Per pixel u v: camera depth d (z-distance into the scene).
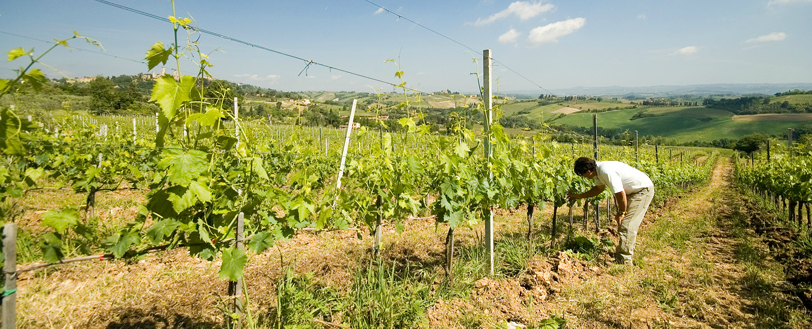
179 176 2.35
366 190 4.79
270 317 3.55
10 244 2.08
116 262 4.66
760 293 4.47
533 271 4.75
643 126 87.31
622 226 5.44
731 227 8.14
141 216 2.62
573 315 3.93
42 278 4.15
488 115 4.70
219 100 2.81
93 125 10.57
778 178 10.05
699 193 16.33
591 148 14.52
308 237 6.20
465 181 4.50
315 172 8.02
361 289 3.82
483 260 4.93
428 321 3.63
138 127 17.88
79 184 5.60
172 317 3.68
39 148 5.78
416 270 4.75
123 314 3.69
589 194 6.00
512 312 3.89
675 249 6.23
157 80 2.31
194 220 2.76
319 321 3.39
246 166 2.97
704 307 4.10
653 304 4.21
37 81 1.99
